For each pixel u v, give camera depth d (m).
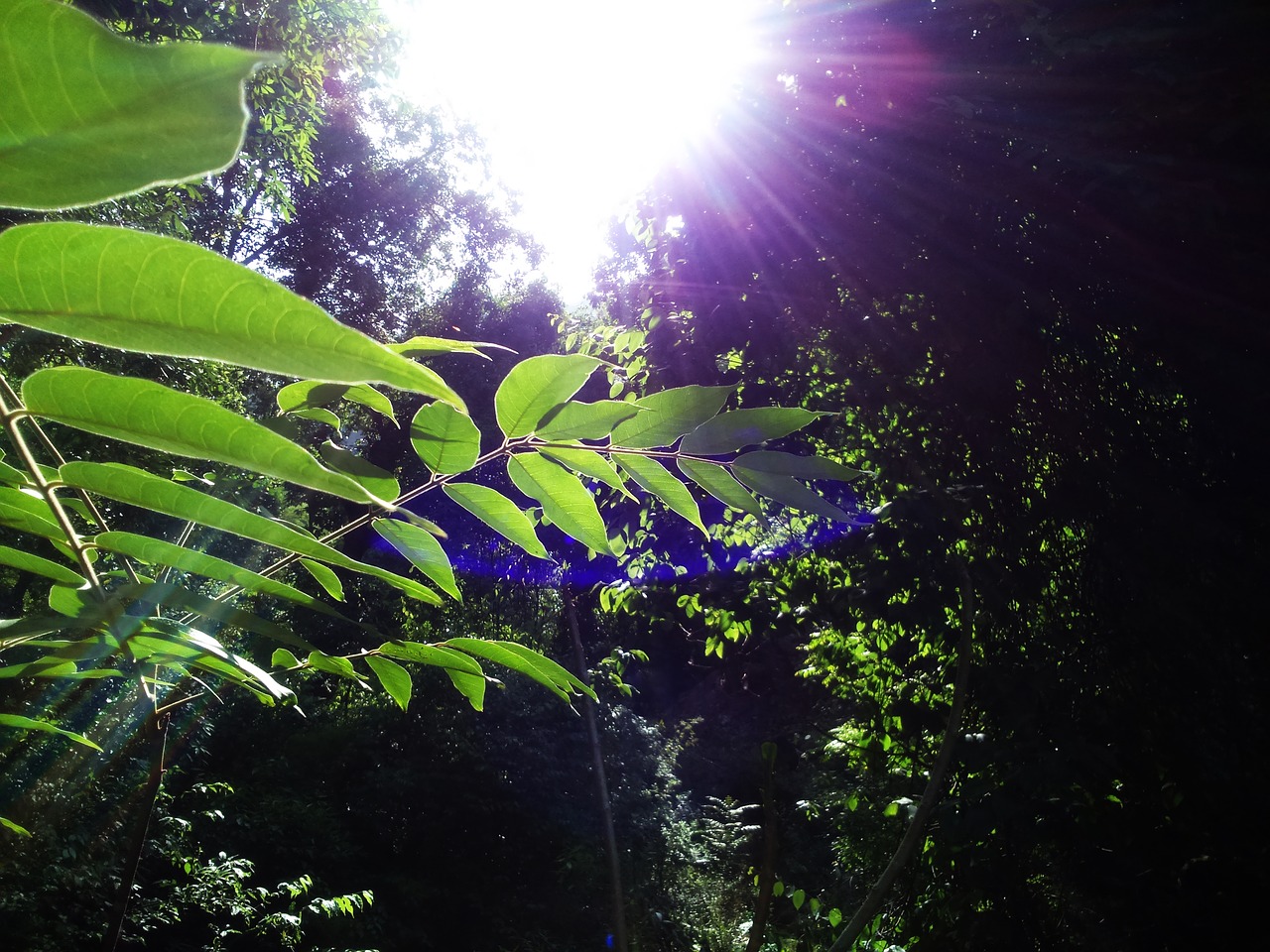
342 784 10.70
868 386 3.76
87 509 0.69
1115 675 3.20
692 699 14.32
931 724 3.76
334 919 7.90
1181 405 3.03
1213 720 2.99
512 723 10.75
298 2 7.20
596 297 5.80
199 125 0.24
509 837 10.08
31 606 5.36
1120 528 3.17
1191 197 2.53
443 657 0.95
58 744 6.04
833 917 2.74
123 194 0.25
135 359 5.56
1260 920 2.83
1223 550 2.87
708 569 4.71
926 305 3.62
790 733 7.37
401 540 0.93
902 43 3.14
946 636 3.64
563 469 0.96
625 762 10.47
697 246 4.44
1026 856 3.19
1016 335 3.34
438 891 9.42
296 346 0.31
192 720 8.97
